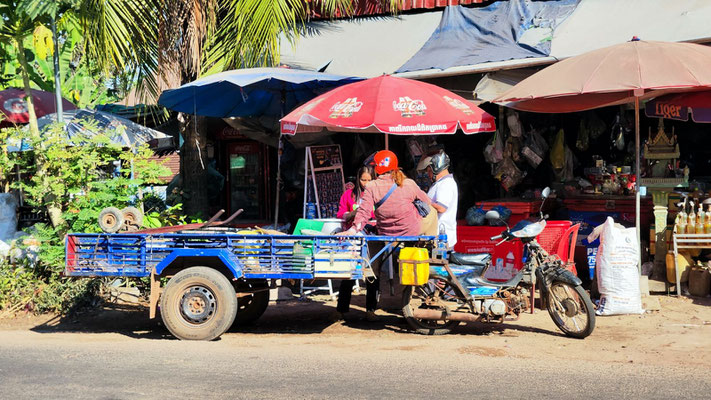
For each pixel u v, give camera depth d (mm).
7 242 11180
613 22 11641
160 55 12664
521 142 12297
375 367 6465
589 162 12938
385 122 9039
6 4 11023
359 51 13180
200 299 7762
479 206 11016
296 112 9633
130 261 7926
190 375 6195
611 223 8812
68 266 7938
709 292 9594
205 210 14742
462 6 13484
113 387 5832
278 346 7480
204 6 12984
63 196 10672
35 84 19547
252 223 16547
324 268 7605
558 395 5539
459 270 8078
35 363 6754
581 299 7629
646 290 9547
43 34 10828
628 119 11953
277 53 12586
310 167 12211
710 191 10641
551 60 11156
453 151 13750
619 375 6148
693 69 8234
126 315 9453
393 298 10234
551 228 9703
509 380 5984
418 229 8305
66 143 10703
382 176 8211
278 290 10336
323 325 8703
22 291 9875
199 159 14672
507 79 11414
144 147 11164
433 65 11852
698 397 5480
